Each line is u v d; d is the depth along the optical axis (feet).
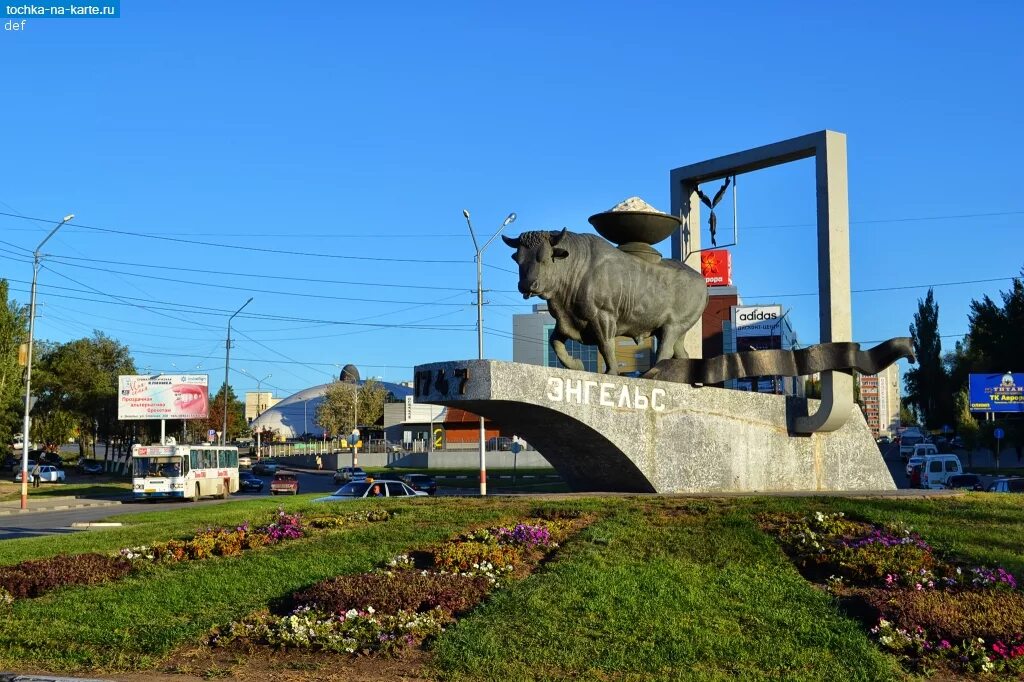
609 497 57.31
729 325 232.32
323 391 452.76
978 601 34.94
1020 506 51.70
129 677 32.19
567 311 61.67
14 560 49.62
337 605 36.91
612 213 64.85
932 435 287.07
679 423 62.59
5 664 33.71
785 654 31.65
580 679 30.27
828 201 66.85
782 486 67.31
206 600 39.83
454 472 233.14
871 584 38.75
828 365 66.03
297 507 66.90
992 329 210.79
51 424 274.36
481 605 37.04
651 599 36.83
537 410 56.80
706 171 73.26
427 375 57.41
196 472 158.51
